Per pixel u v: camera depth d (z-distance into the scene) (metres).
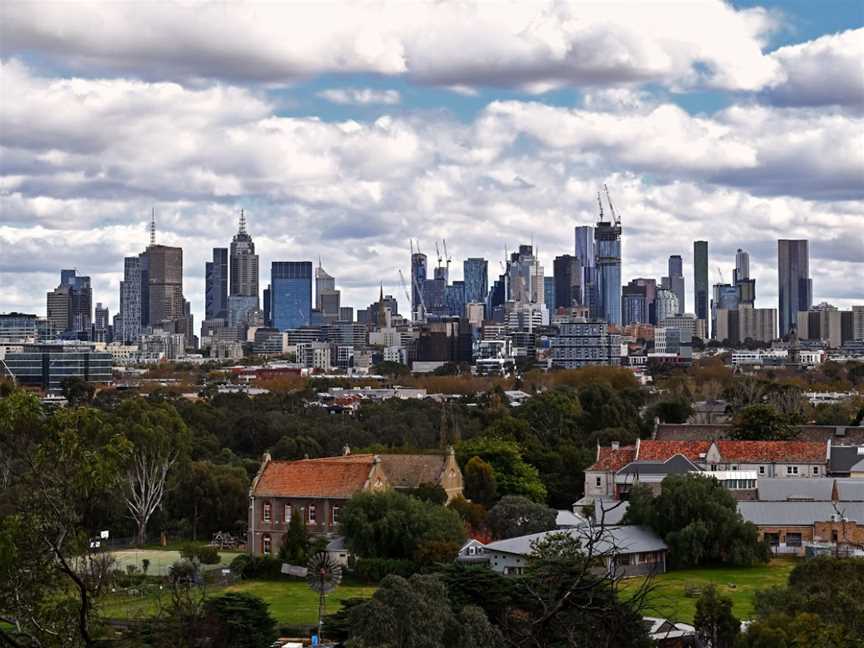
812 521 195.12
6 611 66.12
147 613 113.94
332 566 151.00
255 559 178.50
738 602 150.88
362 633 114.19
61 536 66.31
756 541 184.00
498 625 112.00
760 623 106.19
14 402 67.19
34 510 66.69
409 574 167.88
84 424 69.81
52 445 68.00
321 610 140.88
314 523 194.00
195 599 117.12
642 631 77.50
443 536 174.38
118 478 74.06
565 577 61.16
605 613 57.28
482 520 199.00
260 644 123.50
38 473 67.44
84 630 63.31
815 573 119.12
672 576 174.25
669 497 184.38
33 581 66.06
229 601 125.38
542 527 194.38
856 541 190.25
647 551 178.50
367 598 132.50
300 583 172.62
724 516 183.12
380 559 172.25
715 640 117.12
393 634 112.56
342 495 193.00
